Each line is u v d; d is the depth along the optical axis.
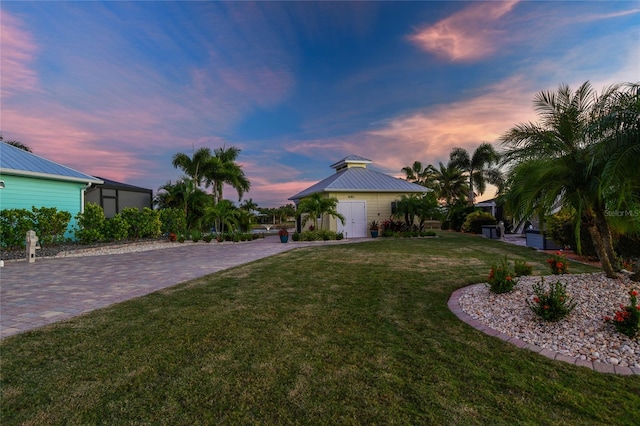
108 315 4.29
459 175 32.09
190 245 14.28
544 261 8.88
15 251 10.04
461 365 2.87
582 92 4.54
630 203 4.29
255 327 3.83
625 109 3.93
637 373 2.69
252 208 34.03
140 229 13.49
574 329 3.48
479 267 7.85
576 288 4.48
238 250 12.19
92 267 8.27
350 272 7.28
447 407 2.24
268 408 2.24
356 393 2.42
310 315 4.29
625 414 2.15
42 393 2.43
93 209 11.91
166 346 3.28
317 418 2.12
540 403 2.29
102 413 2.19
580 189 4.43
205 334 3.61
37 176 11.47
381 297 5.18
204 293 5.47
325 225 18.20
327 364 2.89
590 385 2.52
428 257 9.61
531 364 2.88
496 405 2.26
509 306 4.29
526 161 4.79
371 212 18.97
